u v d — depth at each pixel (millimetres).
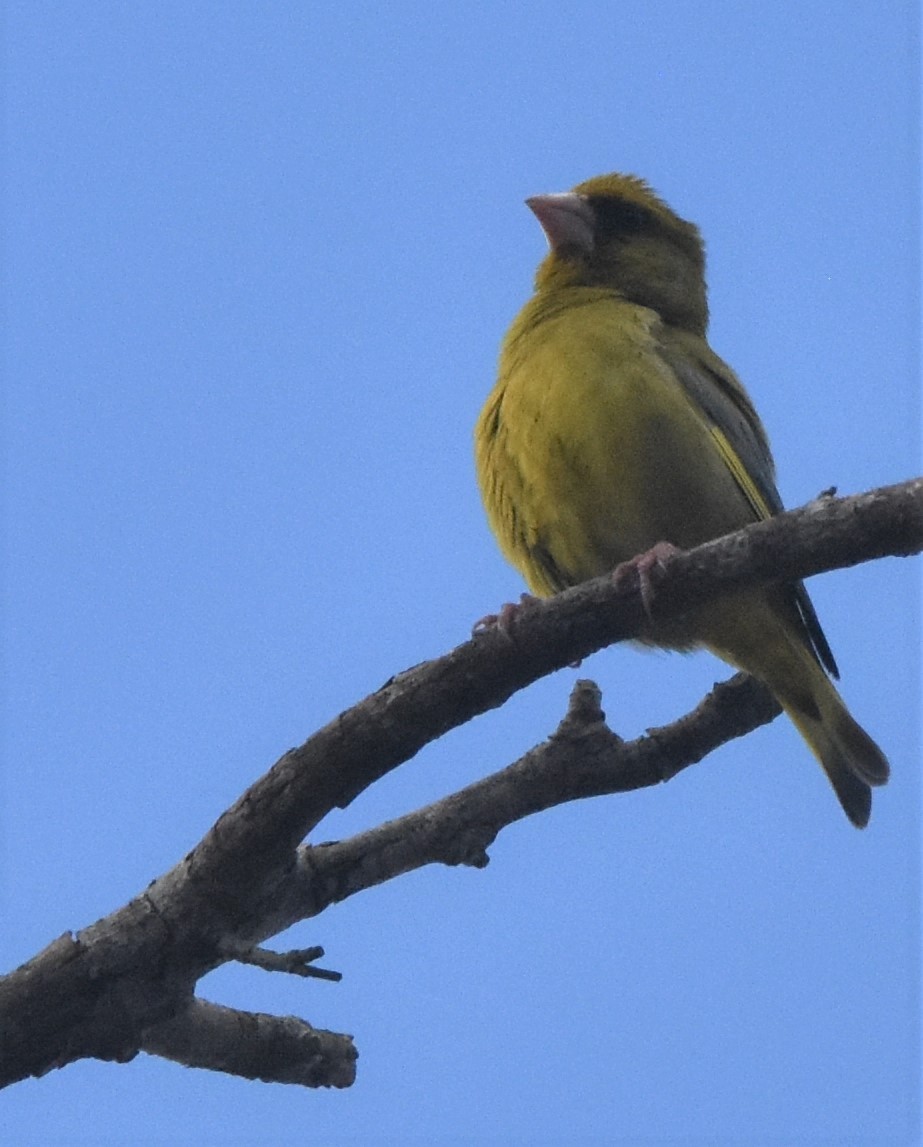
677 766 9953
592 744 9641
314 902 9188
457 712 8156
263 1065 9188
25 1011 8312
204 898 8375
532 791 9578
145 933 8406
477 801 9492
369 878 9297
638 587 8039
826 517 7648
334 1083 9414
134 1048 8539
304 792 8188
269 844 8273
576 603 8133
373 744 8141
